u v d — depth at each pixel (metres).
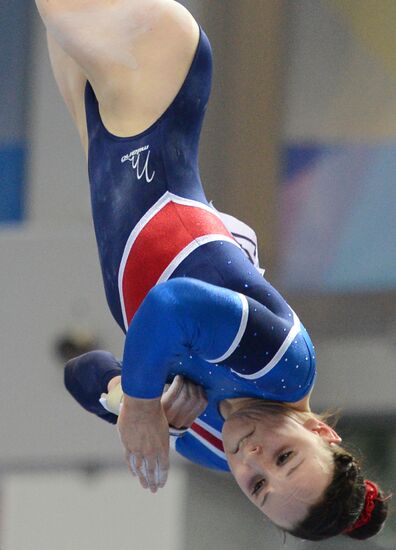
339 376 23.59
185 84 11.16
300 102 22.70
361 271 22.80
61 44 11.55
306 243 22.78
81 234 24.52
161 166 10.80
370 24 22.56
